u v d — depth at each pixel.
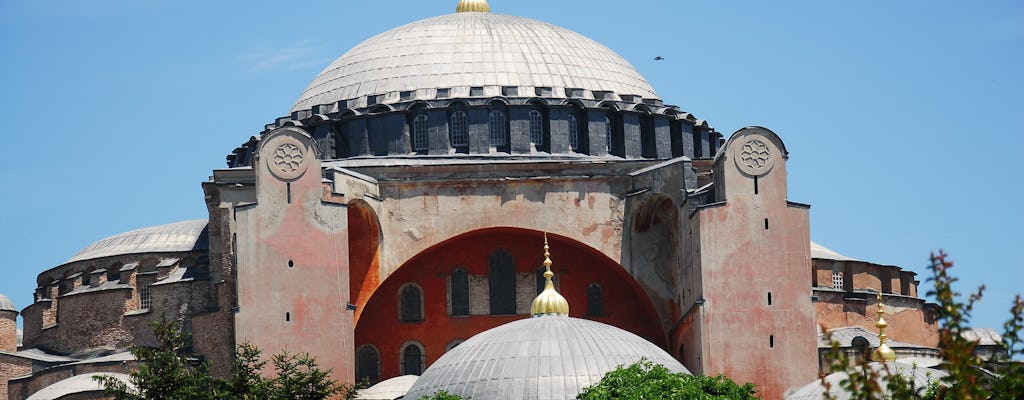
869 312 137.88
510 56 134.50
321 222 118.00
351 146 130.75
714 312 116.56
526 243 126.88
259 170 117.69
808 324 117.06
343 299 117.31
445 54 134.62
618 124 131.25
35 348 140.50
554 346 102.56
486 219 125.00
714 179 120.12
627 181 126.56
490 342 104.44
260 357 115.56
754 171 118.56
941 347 58.47
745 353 116.25
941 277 58.03
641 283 125.38
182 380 110.62
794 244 118.00
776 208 118.25
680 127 133.88
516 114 129.00
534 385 99.69
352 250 123.56
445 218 124.75
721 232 117.56
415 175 125.06
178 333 117.56
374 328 124.75
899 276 142.50
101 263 139.38
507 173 125.69
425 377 104.00
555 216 125.50
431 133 128.88
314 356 116.12
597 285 127.00
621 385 95.00
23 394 134.25
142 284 136.75
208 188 129.25
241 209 117.06
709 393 96.56
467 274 126.06
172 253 138.00
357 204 122.56
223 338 124.44
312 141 118.81
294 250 117.12
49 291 141.62
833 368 60.03
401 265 123.94
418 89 131.88
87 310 137.00
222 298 124.75
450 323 125.31
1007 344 59.72
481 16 141.38
